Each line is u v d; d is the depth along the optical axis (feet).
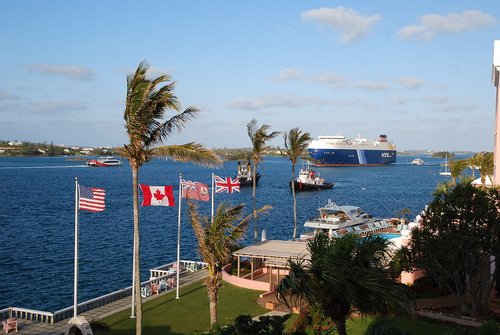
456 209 77.00
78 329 71.77
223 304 95.45
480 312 80.69
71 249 170.60
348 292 42.50
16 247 171.73
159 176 635.25
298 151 169.58
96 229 213.87
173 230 214.69
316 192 420.36
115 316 88.17
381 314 44.70
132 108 63.62
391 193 416.87
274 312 89.35
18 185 440.04
